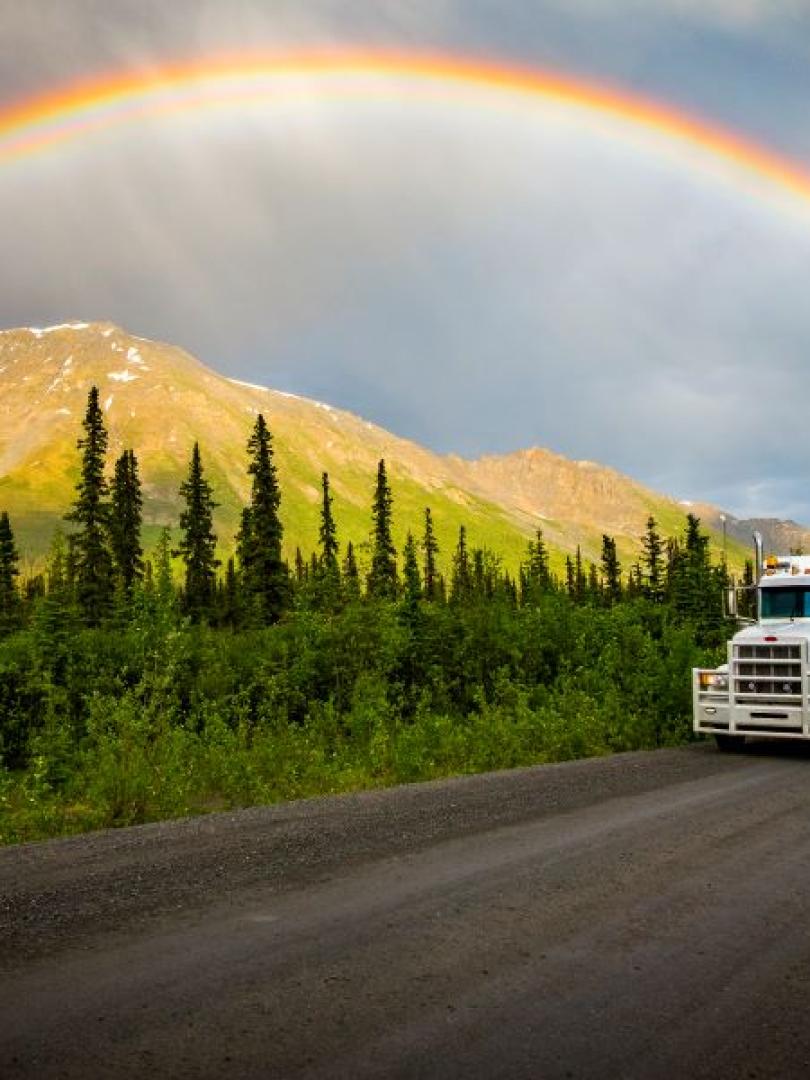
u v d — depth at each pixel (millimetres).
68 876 6562
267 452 52750
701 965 4742
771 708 14258
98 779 10641
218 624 51031
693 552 54062
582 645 22984
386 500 65312
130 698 13312
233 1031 3867
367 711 16531
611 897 5980
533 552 69188
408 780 12898
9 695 17859
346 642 22484
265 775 12656
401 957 4789
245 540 54062
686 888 6234
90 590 48906
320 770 12961
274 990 4316
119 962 4684
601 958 4816
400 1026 3932
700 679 15102
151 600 18281
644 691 18172
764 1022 4051
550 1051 3719
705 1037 3887
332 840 7746
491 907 5723
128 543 56156
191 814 10414
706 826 8414
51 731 13438
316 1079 3455
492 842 7652
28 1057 3625
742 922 5484
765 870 6754
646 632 23391
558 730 15789
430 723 16016
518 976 4539
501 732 15531
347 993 4289
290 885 6234
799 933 5289
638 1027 3969
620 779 11516
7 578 55219
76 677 18281
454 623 23453
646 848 7453
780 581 16094
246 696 18469
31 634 20172
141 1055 3645
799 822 8664
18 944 4965
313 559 67125
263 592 50406
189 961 4703
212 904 5758
